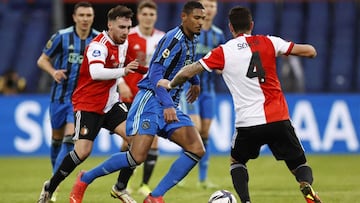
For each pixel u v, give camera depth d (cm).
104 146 5669
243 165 2767
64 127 3659
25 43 7612
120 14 2903
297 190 3759
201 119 4116
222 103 5688
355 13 7856
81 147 2944
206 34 4156
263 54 2662
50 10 7919
